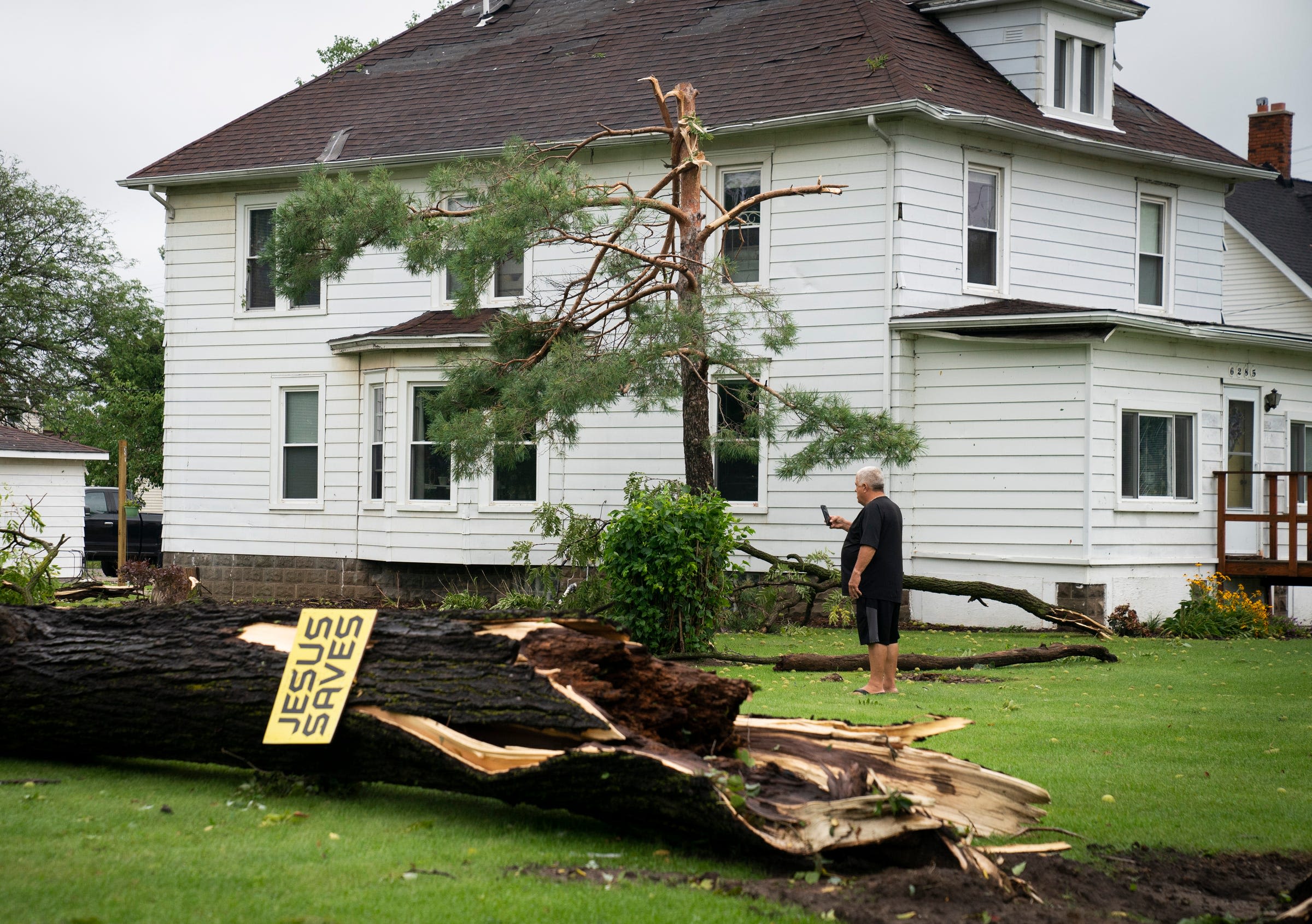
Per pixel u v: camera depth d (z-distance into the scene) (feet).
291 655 17.84
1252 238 88.74
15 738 20.02
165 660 18.62
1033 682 32.45
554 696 15.71
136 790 18.01
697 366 44.73
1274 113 102.06
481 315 60.54
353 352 62.90
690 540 36.32
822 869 14.14
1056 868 14.84
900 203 53.36
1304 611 63.16
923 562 53.93
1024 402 52.03
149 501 140.26
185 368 67.67
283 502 65.21
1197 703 28.66
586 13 70.54
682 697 16.34
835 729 17.35
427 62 71.15
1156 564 53.83
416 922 11.98
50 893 12.64
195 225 67.51
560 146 45.52
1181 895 14.16
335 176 62.23
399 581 61.93
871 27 58.18
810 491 54.08
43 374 140.36
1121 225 61.21
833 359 54.39
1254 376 58.29
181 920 11.93
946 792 16.14
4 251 141.49
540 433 44.01
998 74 59.77
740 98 56.75
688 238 44.91
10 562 52.80
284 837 15.24
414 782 16.79
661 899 12.88
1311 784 19.74
